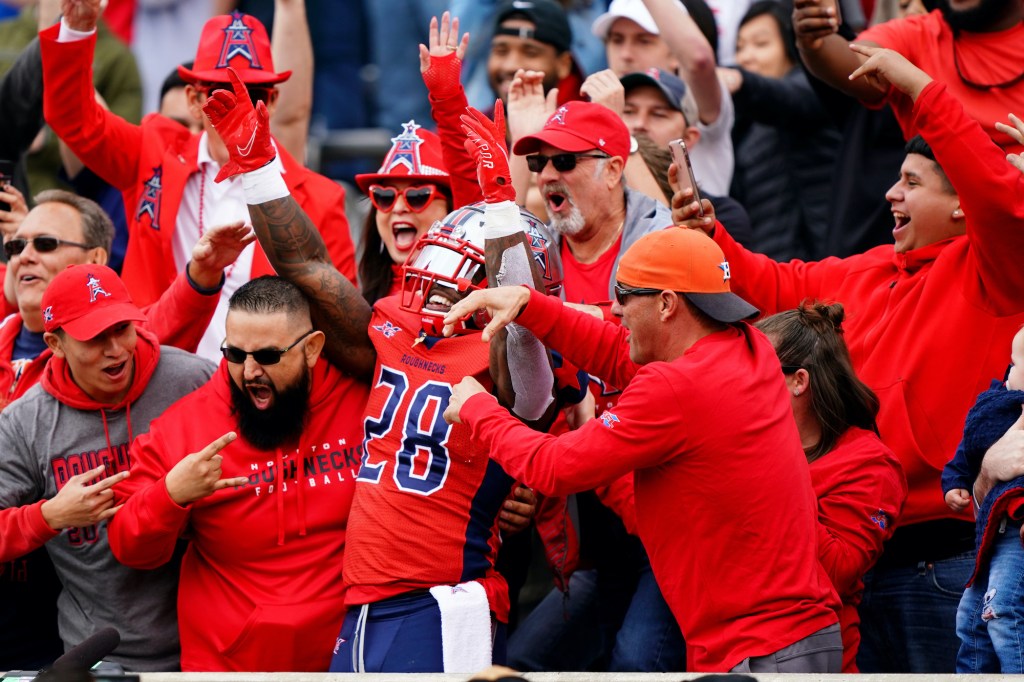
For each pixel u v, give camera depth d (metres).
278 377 14.88
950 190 16.00
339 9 27.92
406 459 14.47
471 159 16.98
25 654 16.66
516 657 18.52
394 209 17.94
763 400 13.13
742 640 12.97
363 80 28.23
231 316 14.86
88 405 15.95
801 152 22.12
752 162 22.17
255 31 19.59
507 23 22.30
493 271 13.71
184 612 15.41
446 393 14.46
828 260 17.28
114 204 23.05
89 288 15.58
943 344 15.76
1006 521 13.34
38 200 18.31
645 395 12.82
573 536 16.59
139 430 16.03
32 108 22.34
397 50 28.06
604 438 12.86
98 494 14.97
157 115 20.45
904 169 16.38
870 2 24.44
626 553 17.14
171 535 14.79
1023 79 17.69
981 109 17.70
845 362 14.91
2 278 20.47
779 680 11.84
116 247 22.84
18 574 16.55
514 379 14.02
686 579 13.19
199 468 14.51
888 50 15.78
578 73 22.97
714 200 20.27
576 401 14.85
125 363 15.78
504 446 13.25
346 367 15.46
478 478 14.42
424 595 14.23
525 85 19.58
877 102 18.86
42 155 23.66
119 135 19.73
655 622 16.31
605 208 17.34
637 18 22.16
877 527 14.40
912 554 15.73
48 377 16.17
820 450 14.82
